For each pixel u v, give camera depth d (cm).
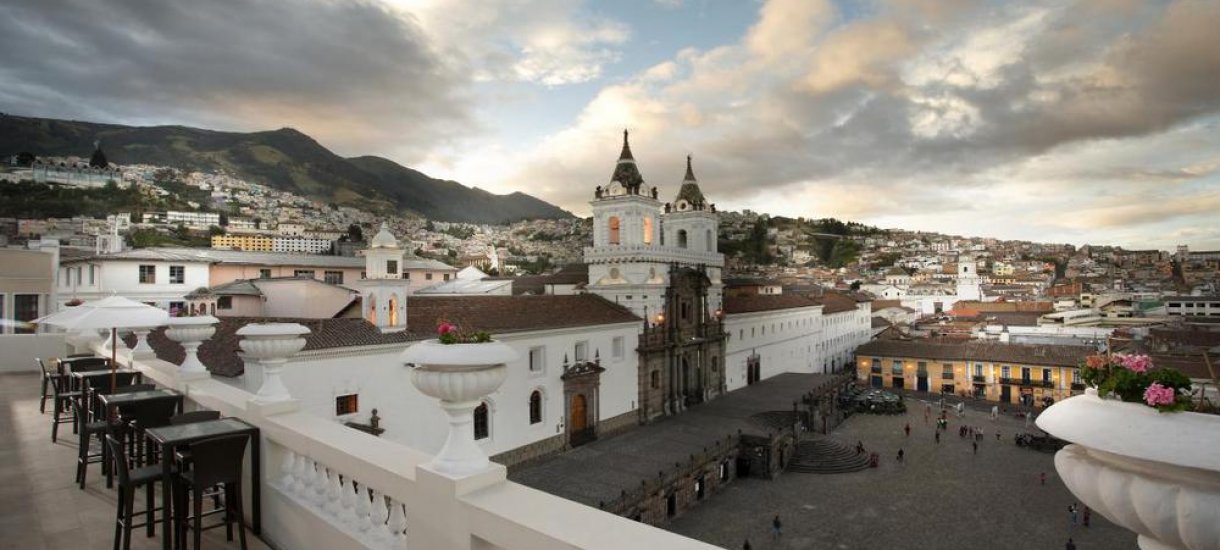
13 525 1065
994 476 5203
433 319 3856
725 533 3959
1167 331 7144
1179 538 423
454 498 679
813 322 10219
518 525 603
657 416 5694
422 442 3553
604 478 3928
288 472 1031
